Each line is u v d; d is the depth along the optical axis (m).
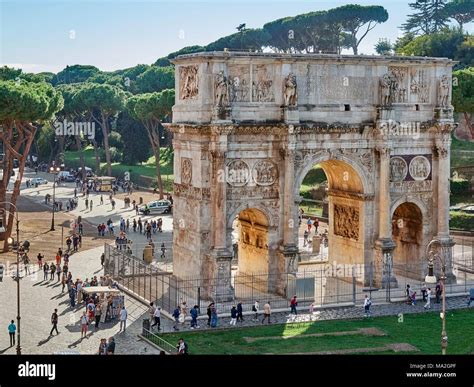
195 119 82.12
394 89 88.75
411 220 93.75
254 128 81.81
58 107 120.88
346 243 92.44
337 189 93.38
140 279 92.12
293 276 83.19
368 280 89.31
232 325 75.06
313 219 139.00
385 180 87.81
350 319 77.62
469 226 125.81
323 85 85.19
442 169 91.12
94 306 75.44
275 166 84.25
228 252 81.44
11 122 112.69
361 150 87.75
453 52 184.75
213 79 80.44
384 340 69.62
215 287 81.38
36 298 83.44
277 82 83.38
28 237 120.94
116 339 69.75
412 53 186.25
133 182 193.50
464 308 82.19
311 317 78.12
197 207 82.62
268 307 76.00
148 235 120.69
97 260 103.94
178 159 86.75
